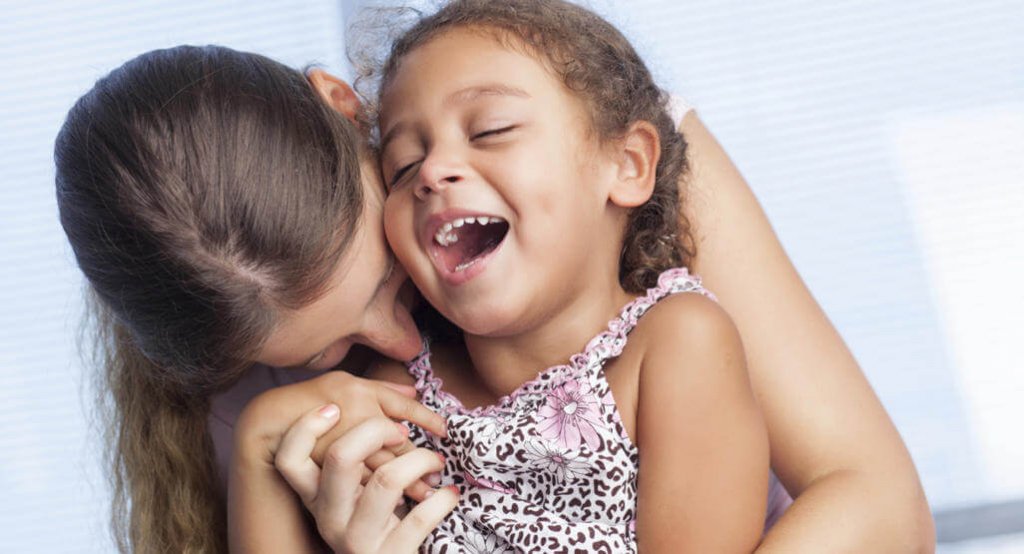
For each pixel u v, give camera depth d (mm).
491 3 1155
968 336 2723
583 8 1220
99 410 1323
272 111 1024
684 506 1047
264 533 1107
